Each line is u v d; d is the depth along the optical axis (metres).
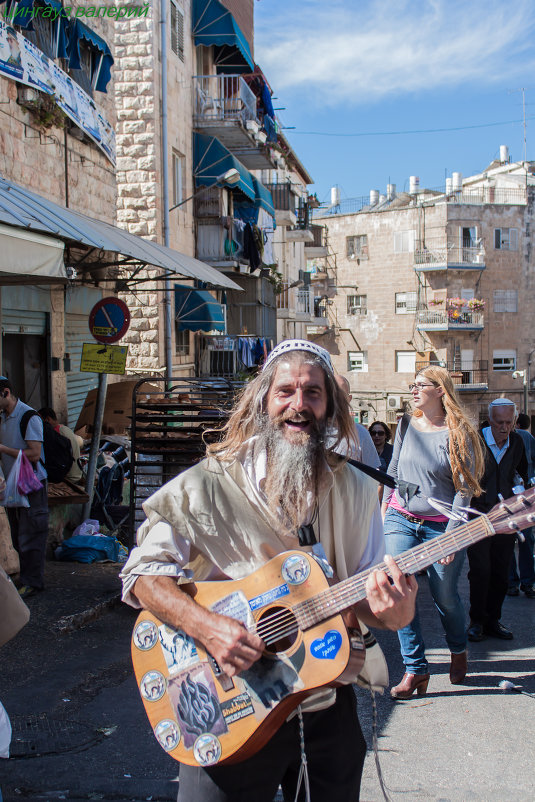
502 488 6.45
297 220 36.38
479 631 6.27
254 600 2.22
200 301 18.33
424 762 4.03
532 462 7.69
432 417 5.11
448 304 48.03
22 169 9.23
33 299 10.02
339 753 2.32
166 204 17.95
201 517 2.25
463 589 8.12
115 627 6.31
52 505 8.78
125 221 17.59
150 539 2.26
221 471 2.29
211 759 2.19
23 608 3.19
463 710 4.74
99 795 3.62
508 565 6.30
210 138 20.67
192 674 2.23
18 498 6.62
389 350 50.34
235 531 2.26
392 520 5.12
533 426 49.22
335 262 51.78
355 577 2.20
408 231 49.31
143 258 8.09
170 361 17.75
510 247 48.75
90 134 11.21
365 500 2.39
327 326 51.34
